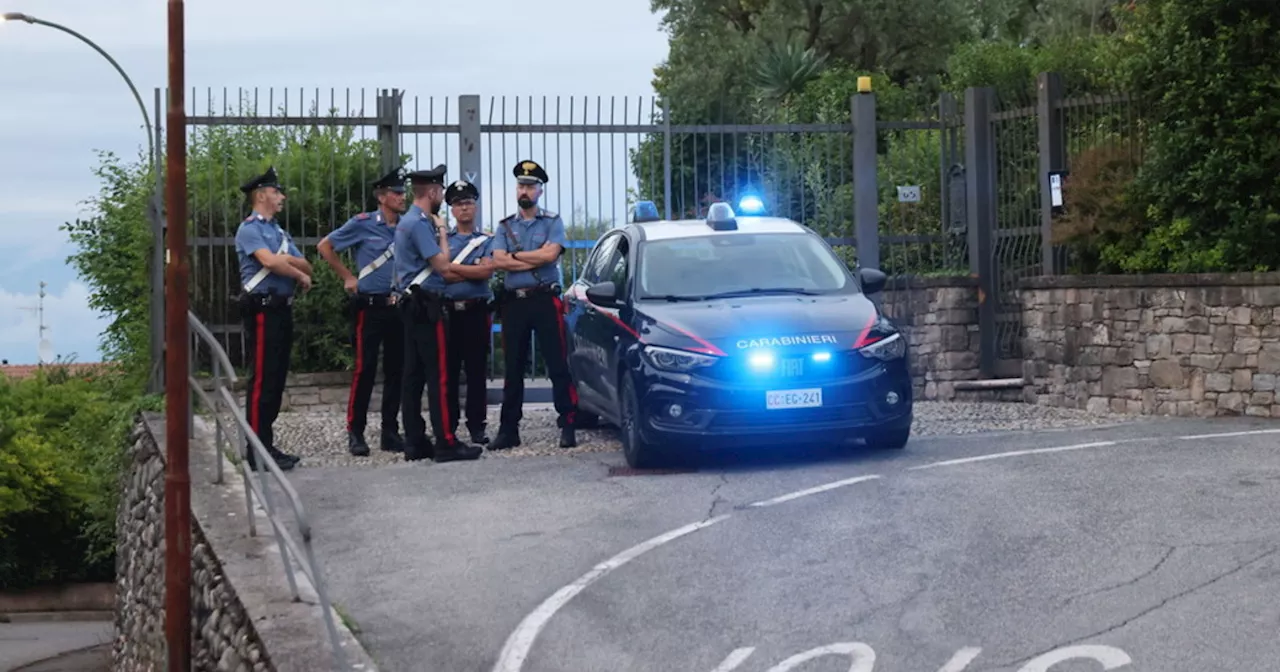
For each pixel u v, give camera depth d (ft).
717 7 146.20
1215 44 45.19
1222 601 21.80
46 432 105.40
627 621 22.52
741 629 21.77
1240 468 32.32
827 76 100.22
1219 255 45.16
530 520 30.14
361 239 40.88
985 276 53.93
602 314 39.45
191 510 31.73
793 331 35.24
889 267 56.59
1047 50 81.61
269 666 21.49
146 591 40.88
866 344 35.42
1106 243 49.03
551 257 40.47
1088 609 21.76
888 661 19.84
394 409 41.52
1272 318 43.62
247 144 52.65
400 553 27.84
